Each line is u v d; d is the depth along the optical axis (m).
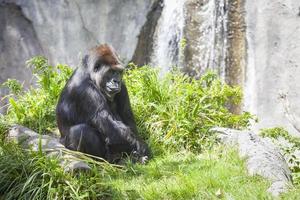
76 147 18.08
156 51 28.17
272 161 16.66
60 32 28.48
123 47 28.11
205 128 19.42
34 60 22.41
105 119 18.17
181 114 19.78
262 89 25.41
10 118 21.39
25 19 29.06
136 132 19.02
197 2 27.89
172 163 17.47
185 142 19.27
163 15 28.36
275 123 24.81
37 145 16.44
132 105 20.67
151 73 21.52
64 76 22.19
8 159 15.39
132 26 28.16
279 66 25.08
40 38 28.66
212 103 21.06
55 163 14.90
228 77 26.59
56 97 21.61
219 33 26.97
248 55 26.12
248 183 15.30
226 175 15.82
